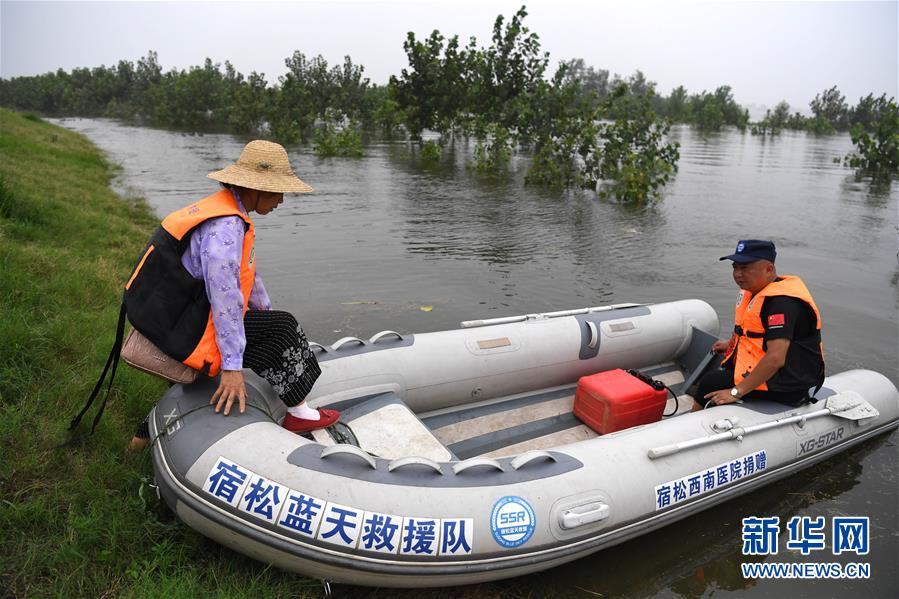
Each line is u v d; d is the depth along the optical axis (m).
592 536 2.64
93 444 3.01
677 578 2.85
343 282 6.97
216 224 2.31
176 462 2.43
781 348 3.20
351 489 2.35
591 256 8.38
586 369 4.30
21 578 2.28
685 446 2.98
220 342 2.34
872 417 3.76
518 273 7.48
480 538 2.39
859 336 5.79
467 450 3.52
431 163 19.41
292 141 27.59
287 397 2.76
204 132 33.72
